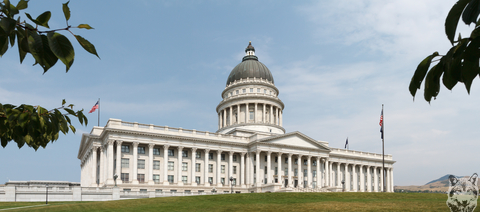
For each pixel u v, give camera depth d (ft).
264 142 364.79
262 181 368.27
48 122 28.94
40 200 222.69
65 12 19.10
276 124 456.86
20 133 29.25
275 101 458.50
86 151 375.25
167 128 337.72
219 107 471.62
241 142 371.15
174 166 341.82
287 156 390.21
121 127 314.14
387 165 480.64
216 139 358.84
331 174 427.74
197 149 353.51
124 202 179.63
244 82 463.83
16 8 19.26
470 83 19.92
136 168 315.17
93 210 156.15
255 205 160.86
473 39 19.75
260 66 482.69
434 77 22.29
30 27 19.94
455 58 20.54
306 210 139.54
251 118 448.24
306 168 400.47
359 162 453.99
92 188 235.40
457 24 19.39
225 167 369.50
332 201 179.83
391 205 150.41
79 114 31.30
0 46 19.58
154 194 243.60
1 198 214.48
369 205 151.84
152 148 326.65
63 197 227.20
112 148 306.14
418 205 147.74
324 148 403.13
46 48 20.02
